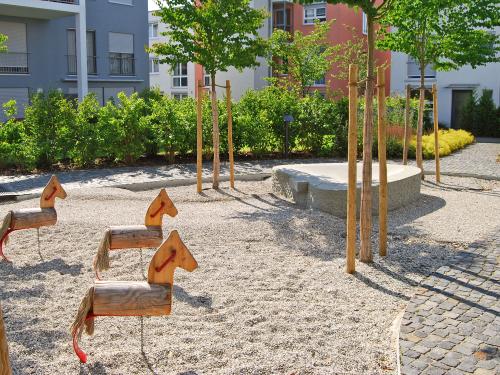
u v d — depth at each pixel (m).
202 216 9.63
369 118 7.00
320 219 9.31
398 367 4.27
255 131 17.83
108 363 4.39
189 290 6.09
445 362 4.32
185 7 12.45
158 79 43.97
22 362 4.39
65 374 4.22
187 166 16.25
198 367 4.34
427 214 10.27
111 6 30.44
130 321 5.23
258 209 10.41
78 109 16.31
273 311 5.51
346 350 4.68
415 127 22.39
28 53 27.42
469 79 31.56
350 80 6.64
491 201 11.54
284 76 33.16
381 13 7.11
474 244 7.99
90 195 11.31
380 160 7.29
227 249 7.65
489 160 17.84
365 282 6.44
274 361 4.42
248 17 12.82
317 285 6.30
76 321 4.21
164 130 16.80
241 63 12.95
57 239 7.99
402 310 5.60
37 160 15.36
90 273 6.68
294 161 17.58
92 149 15.80
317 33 27.67
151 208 6.21
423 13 12.97
